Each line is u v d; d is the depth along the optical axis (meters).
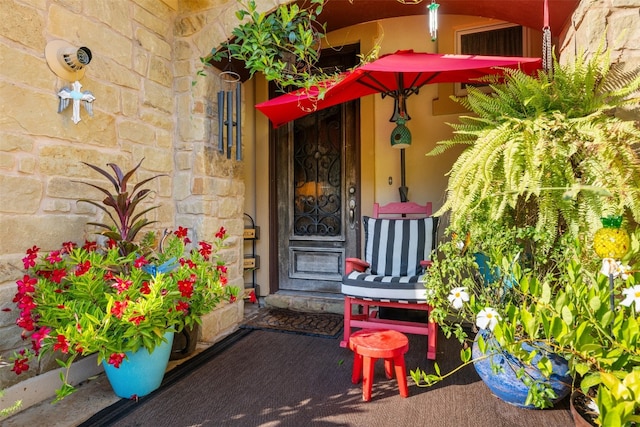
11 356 1.79
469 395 1.86
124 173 2.41
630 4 1.96
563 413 1.69
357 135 3.47
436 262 1.97
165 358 1.98
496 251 1.70
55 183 2.01
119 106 2.38
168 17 2.78
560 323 1.22
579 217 1.61
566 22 2.38
